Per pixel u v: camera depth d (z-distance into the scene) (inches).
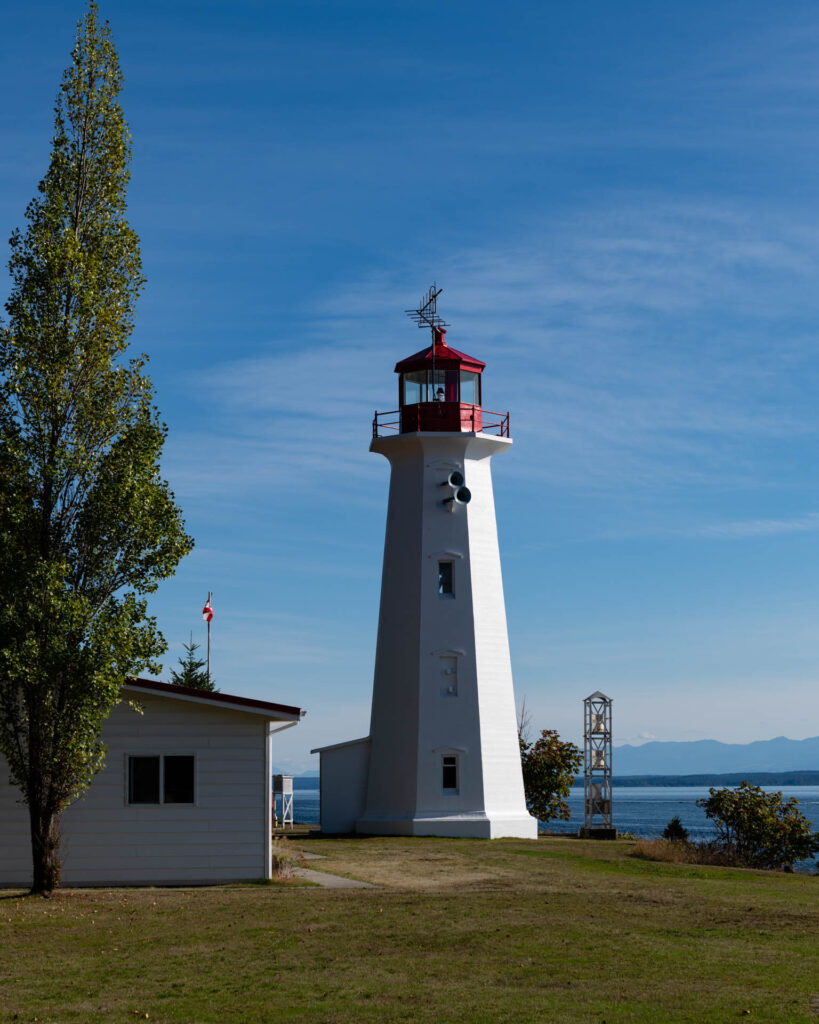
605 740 1902.1
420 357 1861.5
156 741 1065.5
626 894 983.0
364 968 656.4
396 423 1867.6
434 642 1777.8
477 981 623.2
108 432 1031.6
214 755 1068.5
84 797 1053.2
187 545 1031.0
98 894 973.2
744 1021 532.7
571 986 610.5
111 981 629.0
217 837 1058.7
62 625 956.6
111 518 1003.3
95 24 1087.0
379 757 1801.2
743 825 1622.8
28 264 1036.5
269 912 850.8
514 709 1831.9
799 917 846.5
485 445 1849.2
